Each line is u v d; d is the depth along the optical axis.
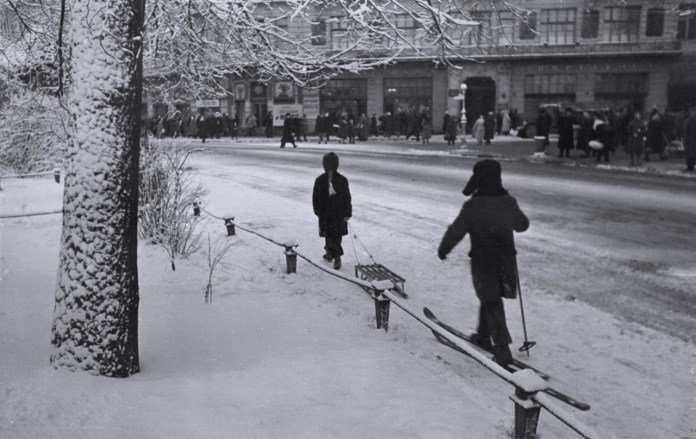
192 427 3.84
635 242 10.33
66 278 4.56
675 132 26.23
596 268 8.80
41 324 5.99
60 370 4.50
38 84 13.44
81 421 3.77
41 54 10.80
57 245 9.78
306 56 9.48
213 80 10.81
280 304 7.07
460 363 5.57
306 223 12.16
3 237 10.17
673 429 4.46
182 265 8.66
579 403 4.51
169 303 6.98
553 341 6.13
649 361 5.66
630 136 22.25
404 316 6.95
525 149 30.56
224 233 10.97
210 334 5.93
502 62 44.53
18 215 10.31
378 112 46.38
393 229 11.62
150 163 9.86
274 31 9.44
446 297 7.68
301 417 4.07
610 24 43.53
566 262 9.14
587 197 14.88
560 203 14.08
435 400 4.46
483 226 5.31
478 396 4.70
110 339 4.55
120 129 4.52
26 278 7.82
